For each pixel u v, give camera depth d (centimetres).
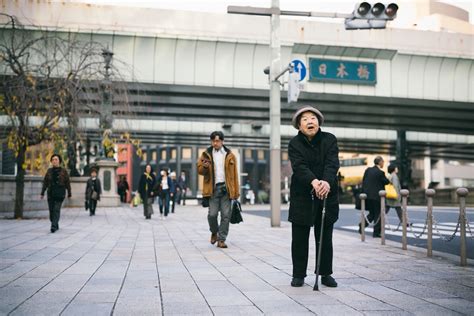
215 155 833
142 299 418
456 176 7738
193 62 2742
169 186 1788
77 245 830
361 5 1207
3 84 1424
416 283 497
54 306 388
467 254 748
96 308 383
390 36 2881
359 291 457
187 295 436
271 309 384
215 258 689
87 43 1595
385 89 2970
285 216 1972
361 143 4744
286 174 5009
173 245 860
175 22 2645
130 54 2656
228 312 374
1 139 1528
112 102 1755
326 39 2791
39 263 618
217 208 833
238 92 2795
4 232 1042
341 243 905
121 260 662
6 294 432
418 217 1752
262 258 690
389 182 1034
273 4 1355
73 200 2583
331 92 2898
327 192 445
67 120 1525
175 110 3169
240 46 2750
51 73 1511
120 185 3962
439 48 2975
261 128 4138
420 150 5497
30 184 2030
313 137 483
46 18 2420
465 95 3073
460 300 416
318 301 413
